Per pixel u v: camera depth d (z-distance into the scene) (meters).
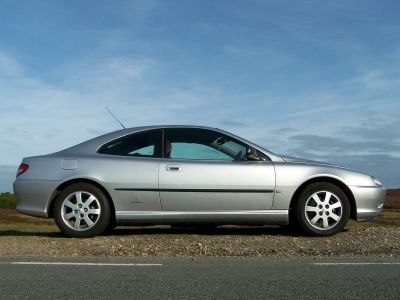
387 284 4.83
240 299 4.33
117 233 8.14
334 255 6.45
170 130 7.65
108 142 7.61
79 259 6.23
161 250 6.74
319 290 4.62
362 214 7.47
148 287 4.74
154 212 7.34
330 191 7.38
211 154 7.50
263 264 5.84
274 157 7.52
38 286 4.80
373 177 7.67
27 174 7.50
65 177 7.37
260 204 7.34
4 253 6.64
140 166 7.36
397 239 7.17
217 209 7.34
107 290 4.64
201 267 5.67
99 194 7.32
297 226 7.63
